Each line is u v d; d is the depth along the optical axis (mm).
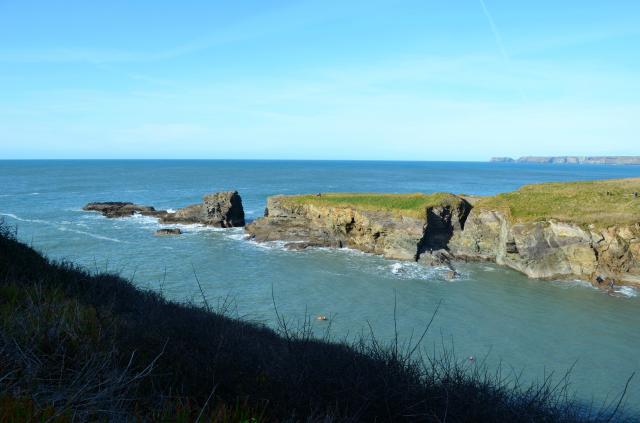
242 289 31234
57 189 109062
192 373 6508
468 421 6473
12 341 5902
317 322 24844
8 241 14594
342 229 48094
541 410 7383
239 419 5332
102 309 8734
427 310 28031
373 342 9875
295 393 6359
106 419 4660
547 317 27328
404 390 6773
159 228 56812
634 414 15938
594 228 36656
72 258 39125
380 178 184500
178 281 32719
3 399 4422
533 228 38344
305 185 135375
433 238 45438
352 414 6109
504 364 20359
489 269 40250
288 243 47688
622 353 22078
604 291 33250
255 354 7746
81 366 5801
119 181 142750
